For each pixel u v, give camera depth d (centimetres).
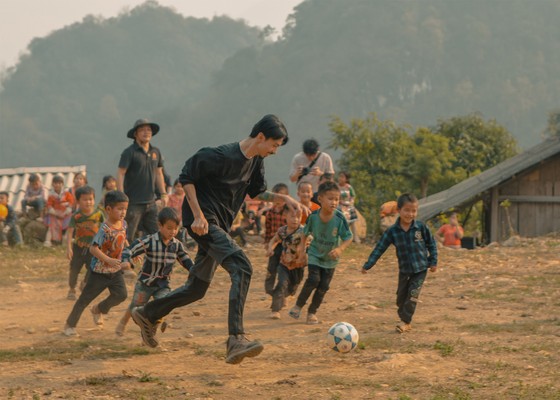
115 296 898
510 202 2695
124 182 1380
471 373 657
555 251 1723
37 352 782
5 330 941
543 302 1062
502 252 1741
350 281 1333
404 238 880
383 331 882
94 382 646
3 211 2044
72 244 1164
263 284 1327
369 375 658
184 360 737
